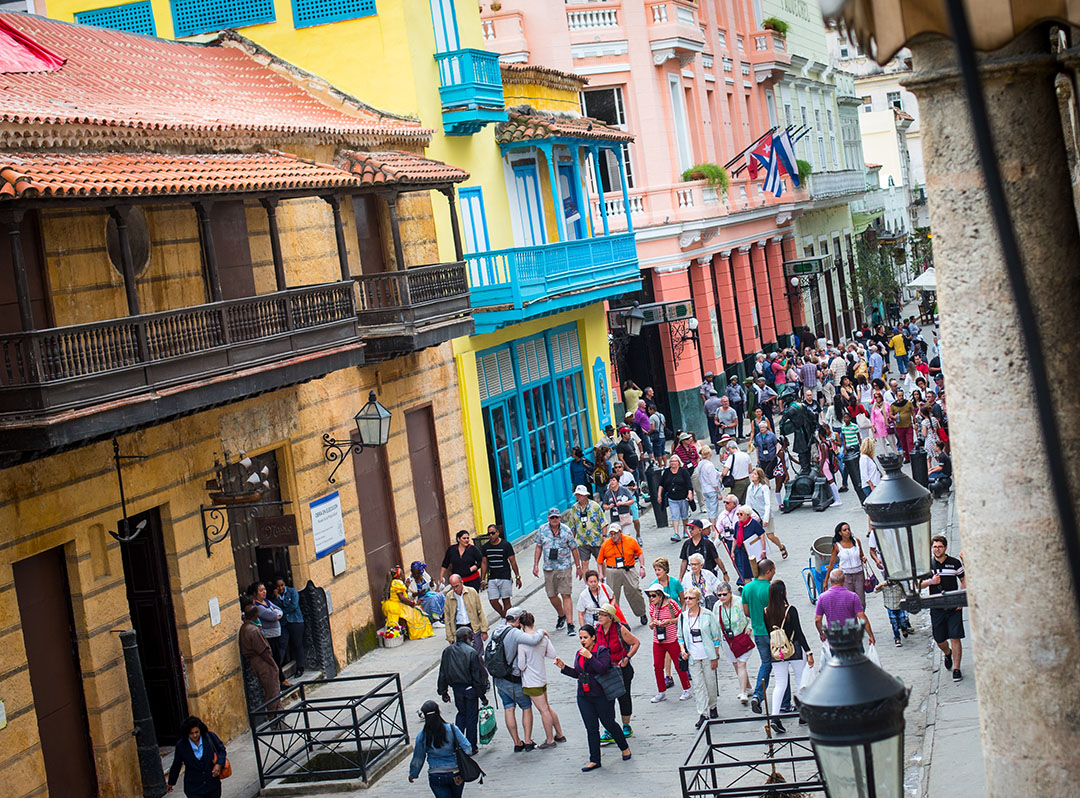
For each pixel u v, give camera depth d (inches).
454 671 612.4
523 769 599.2
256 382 665.0
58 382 518.0
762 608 603.2
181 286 694.5
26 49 749.3
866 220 2682.1
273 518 705.6
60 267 603.8
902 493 294.8
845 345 1786.4
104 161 606.5
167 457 661.3
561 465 1234.0
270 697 701.9
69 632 596.4
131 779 613.6
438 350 999.6
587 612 683.4
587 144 1286.9
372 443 800.9
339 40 1002.1
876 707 217.0
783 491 1099.9
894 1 188.1
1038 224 188.5
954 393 197.5
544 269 1101.1
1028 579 191.6
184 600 664.4
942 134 192.9
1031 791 193.0
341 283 764.0
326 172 765.3
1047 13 179.8
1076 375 189.6
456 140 1067.9
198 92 831.7
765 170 1902.1
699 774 495.5
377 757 622.2
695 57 1723.7
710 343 1651.1
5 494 550.3
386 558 893.8
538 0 1540.4
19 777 541.6
